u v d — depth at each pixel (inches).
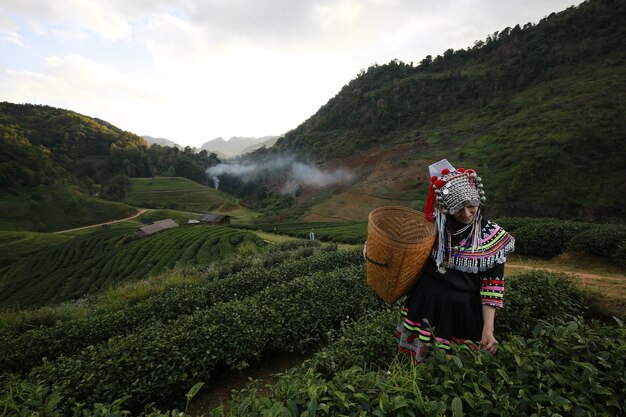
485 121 2928.2
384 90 4793.3
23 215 2844.5
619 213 1330.0
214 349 203.2
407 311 93.4
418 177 2637.8
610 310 182.5
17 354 264.1
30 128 5255.9
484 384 66.6
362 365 116.5
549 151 1781.5
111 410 74.9
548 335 81.3
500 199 1685.5
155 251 1464.1
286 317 237.1
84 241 2057.1
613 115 1831.9
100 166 4800.7
